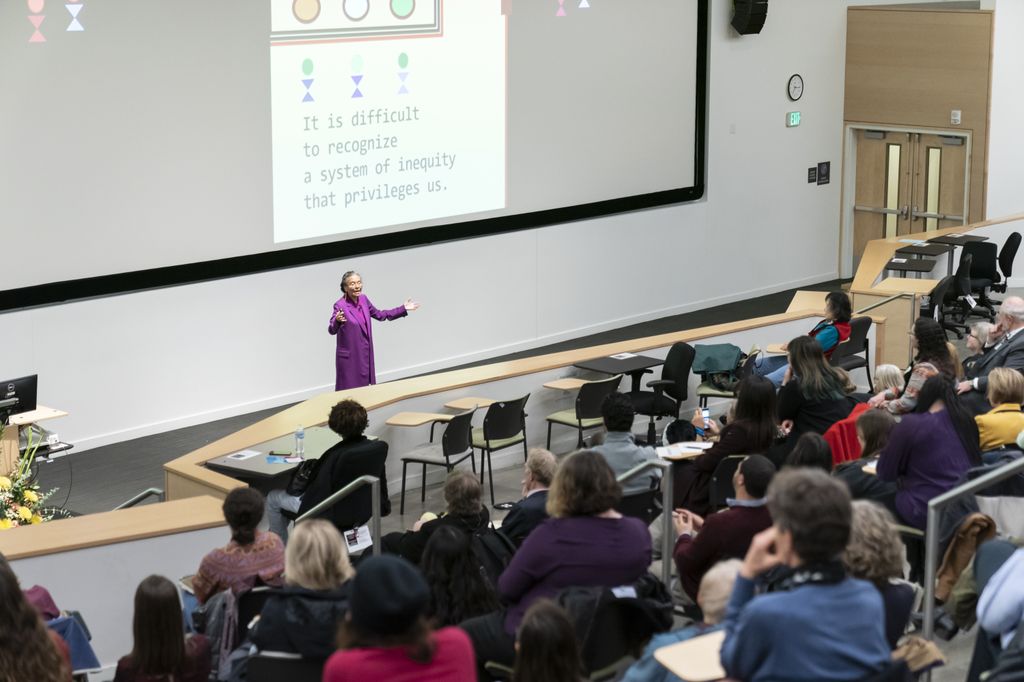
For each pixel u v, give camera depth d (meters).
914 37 16.38
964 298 13.74
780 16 16.02
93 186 10.38
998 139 16.06
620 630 4.04
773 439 6.42
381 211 12.39
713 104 15.45
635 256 15.00
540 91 13.55
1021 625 3.53
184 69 10.77
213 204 11.16
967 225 15.66
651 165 14.92
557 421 9.80
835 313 9.07
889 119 16.81
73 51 10.08
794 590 2.74
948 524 5.14
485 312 13.55
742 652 2.75
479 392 9.77
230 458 7.94
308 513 6.01
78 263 10.40
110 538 5.87
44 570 5.75
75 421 10.55
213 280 11.28
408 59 12.33
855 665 2.71
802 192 16.88
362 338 10.86
